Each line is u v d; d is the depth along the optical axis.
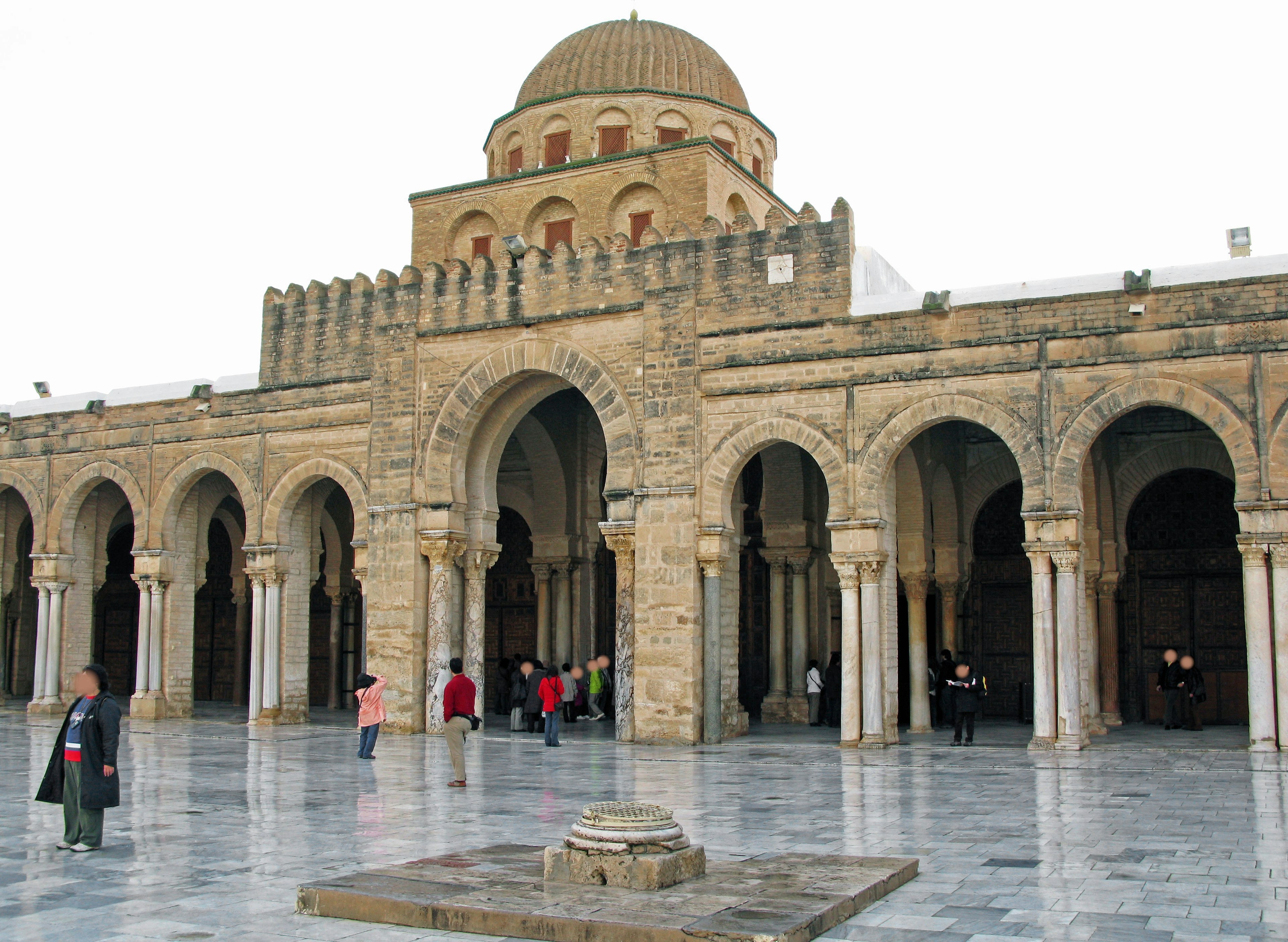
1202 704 27.33
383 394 27.56
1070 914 8.62
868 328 22.98
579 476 31.31
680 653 23.83
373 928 8.48
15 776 18.23
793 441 23.39
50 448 32.59
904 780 17.34
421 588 26.72
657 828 9.43
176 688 30.83
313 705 37.62
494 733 26.59
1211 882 9.74
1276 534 19.58
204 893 9.68
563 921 8.02
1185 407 20.44
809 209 23.89
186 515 31.27
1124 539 27.11
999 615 29.88
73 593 32.66
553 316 25.91
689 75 33.34
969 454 28.72
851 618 22.53
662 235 25.48
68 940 8.16
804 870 9.76
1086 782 16.61
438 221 32.44
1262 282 20.12
